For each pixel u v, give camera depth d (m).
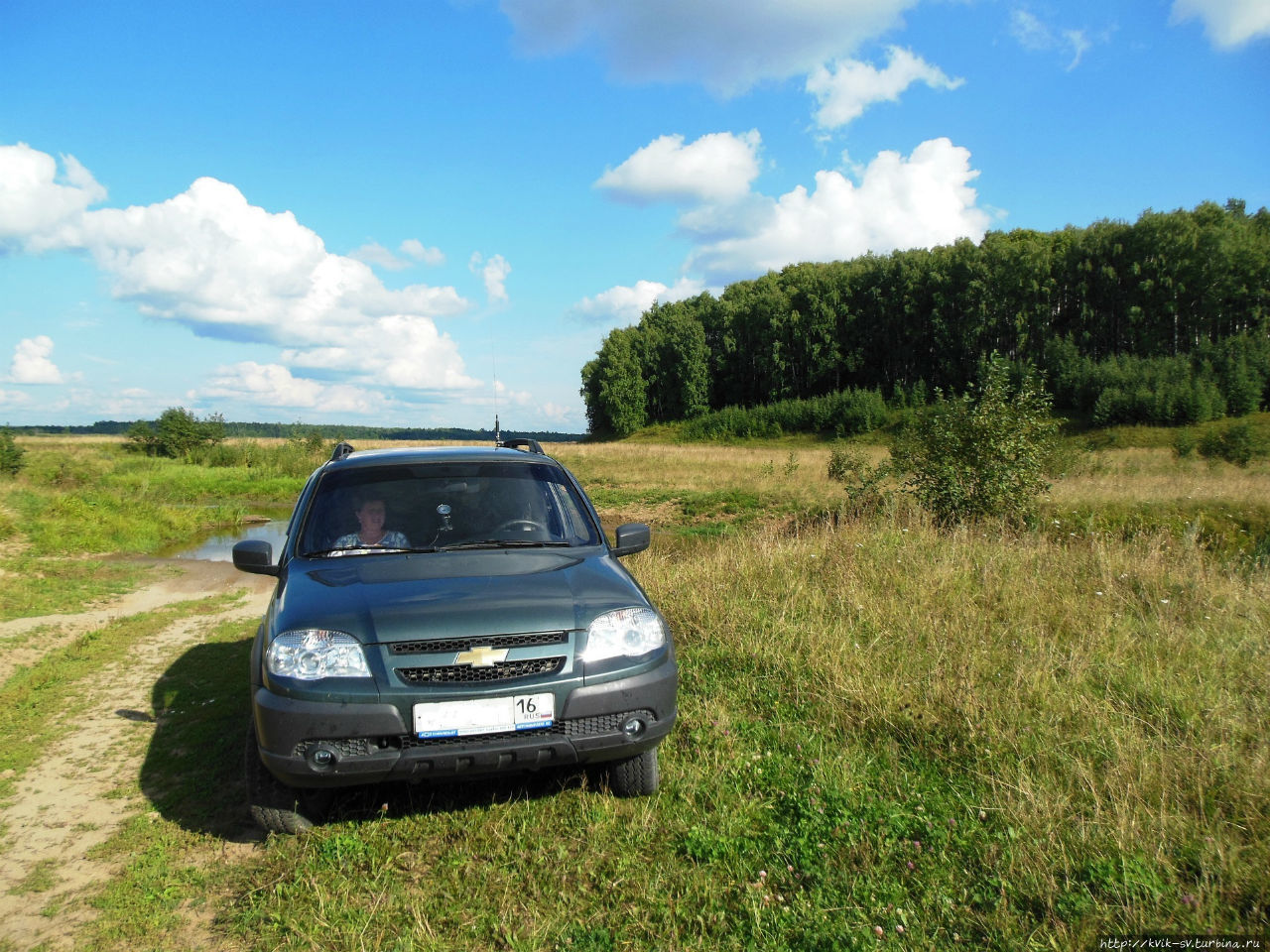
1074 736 3.88
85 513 18.12
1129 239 70.19
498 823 3.33
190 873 3.14
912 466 12.58
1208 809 3.23
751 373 93.31
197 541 18.38
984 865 2.88
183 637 8.02
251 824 3.59
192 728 5.01
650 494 25.17
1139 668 4.85
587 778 3.79
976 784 3.53
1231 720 3.97
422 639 3.09
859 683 4.60
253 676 3.33
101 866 3.29
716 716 4.36
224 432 44.12
